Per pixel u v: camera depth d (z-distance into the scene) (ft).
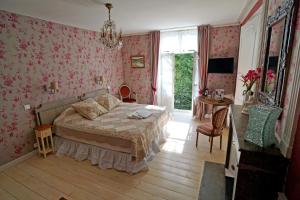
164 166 9.43
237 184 4.66
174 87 18.37
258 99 7.48
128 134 8.84
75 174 8.89
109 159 9.36
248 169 4.48
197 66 16.21
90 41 14.56
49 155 10.71
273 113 4.36
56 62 11.76
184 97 18.62
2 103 9.11
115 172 9.00
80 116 11.38
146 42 17.72
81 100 13.83
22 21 9.67
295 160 4.00
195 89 16.76
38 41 10.56
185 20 12.74
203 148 11.27
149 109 13.08
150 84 18.49
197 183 8.09
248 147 4.53
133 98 19.44
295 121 4.13
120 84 19.20
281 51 5.15
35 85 10.57
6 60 9.11
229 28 14.35
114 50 17.70
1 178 8.63
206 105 16.52
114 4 8.79
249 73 7.14
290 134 4.24
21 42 9.70
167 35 16.53
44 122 10.86
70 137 10.42
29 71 10.19
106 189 7.80
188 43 16.03
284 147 4.44
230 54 14.75
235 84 14.58
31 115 10.48
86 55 14.25
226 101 13.70
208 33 14.61
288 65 4.72
